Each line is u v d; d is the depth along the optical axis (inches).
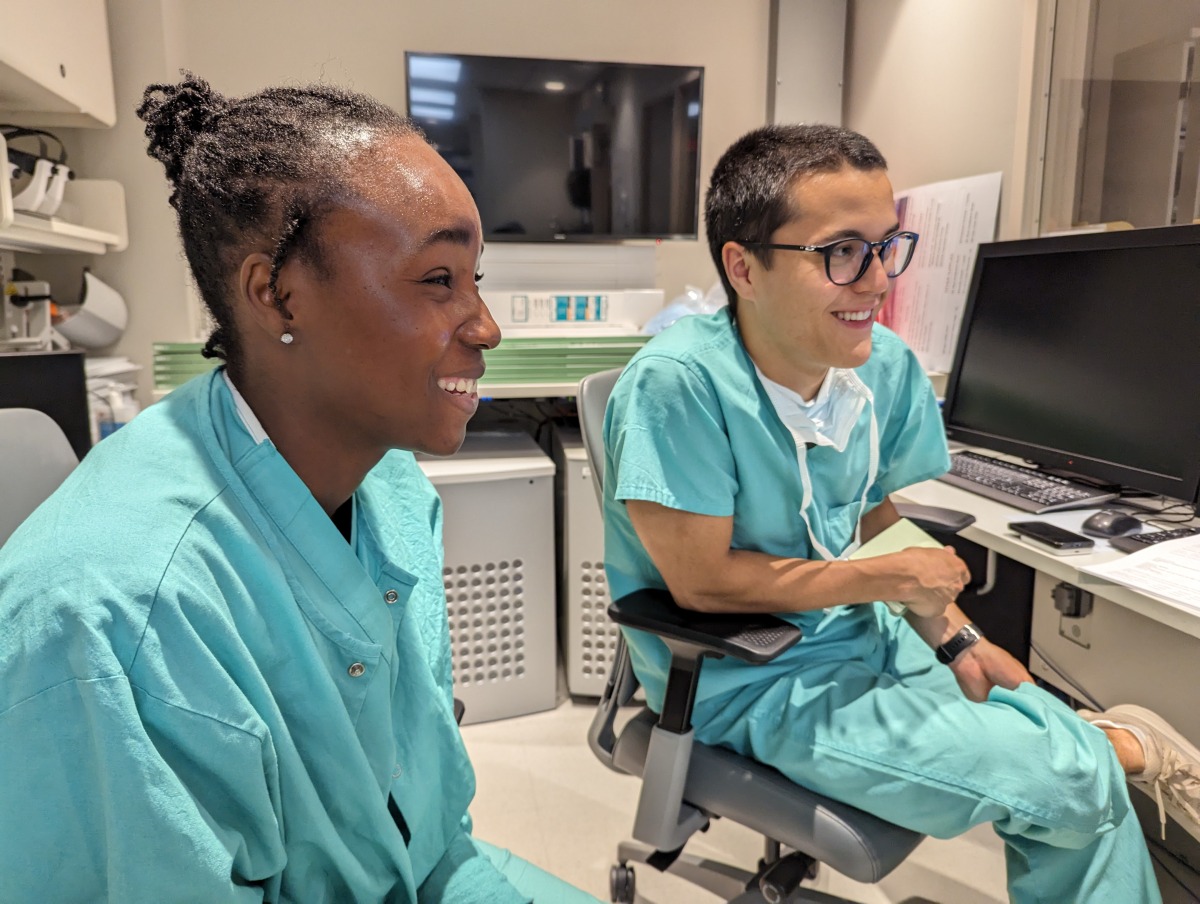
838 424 43.5
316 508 22.3
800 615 43.7
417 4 94.5
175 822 17.5
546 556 80.8
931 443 50.2
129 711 17.1
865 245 38.2
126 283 84.7
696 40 102.3
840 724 38.2
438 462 79.8
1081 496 54.6
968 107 81.6
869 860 35.4
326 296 20.1
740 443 41.8
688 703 38.6
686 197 97.0
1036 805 35.0
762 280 39.9
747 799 38.4
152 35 81.6
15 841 17.2
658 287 105.8
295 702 21.6
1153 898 37.6
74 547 18.0
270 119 20.2
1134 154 63.9
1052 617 53.9
